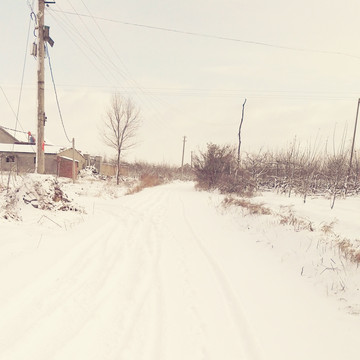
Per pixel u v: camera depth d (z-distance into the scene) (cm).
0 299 320
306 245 567
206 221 927
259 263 521
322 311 346
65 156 3581
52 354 243
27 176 870
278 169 2112
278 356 257
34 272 405
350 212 1030
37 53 1008
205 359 251
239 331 297
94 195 1465
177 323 309
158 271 464
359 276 414
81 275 425
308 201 1390
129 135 2633
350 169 1902
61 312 315
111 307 338
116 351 256
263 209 962
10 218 663
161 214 1023
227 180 2000
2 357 232
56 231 644
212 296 379
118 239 650
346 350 269
